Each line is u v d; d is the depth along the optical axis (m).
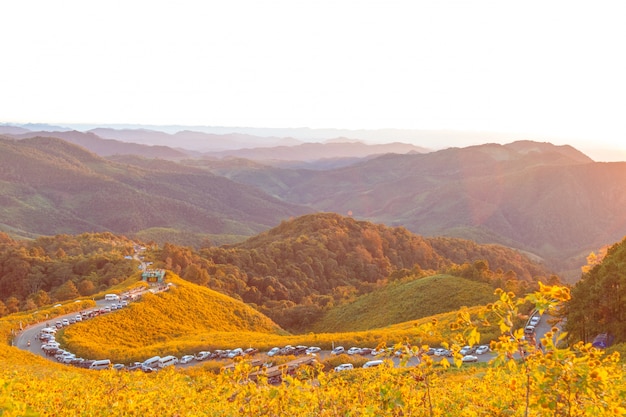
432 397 12.95
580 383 6.66
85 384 17.86
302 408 10.02
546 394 6.83
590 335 45.62
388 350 8.42
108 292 88.88
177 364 55.69
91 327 68.25
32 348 58.94
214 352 58.75
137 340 69.50
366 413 8.74
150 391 14.67
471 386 14.67
